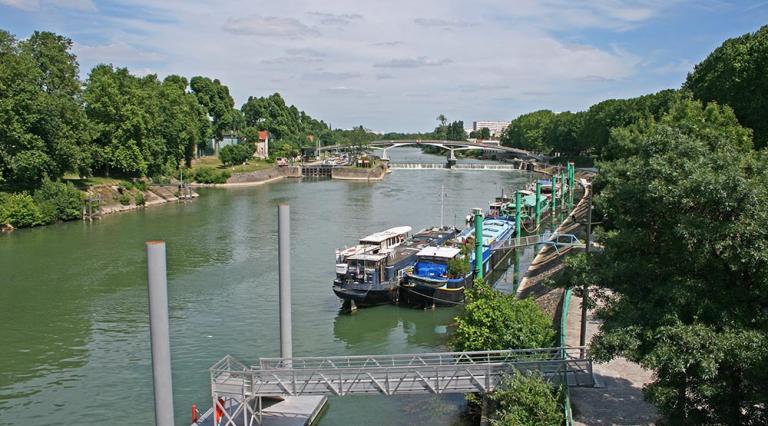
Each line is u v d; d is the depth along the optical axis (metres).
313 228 93.38
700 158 22.34
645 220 24.09
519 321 33.75
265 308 53.47
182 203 127.31
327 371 29.92
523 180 179.00
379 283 54.72
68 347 44.09
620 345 22.14
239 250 76.75
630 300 23.81
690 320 22.19
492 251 68.62
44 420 33.19
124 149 124.12
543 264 66.44
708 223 20.69
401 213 110.69
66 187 102.12
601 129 158.12
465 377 29.61
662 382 22.55
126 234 88.06
